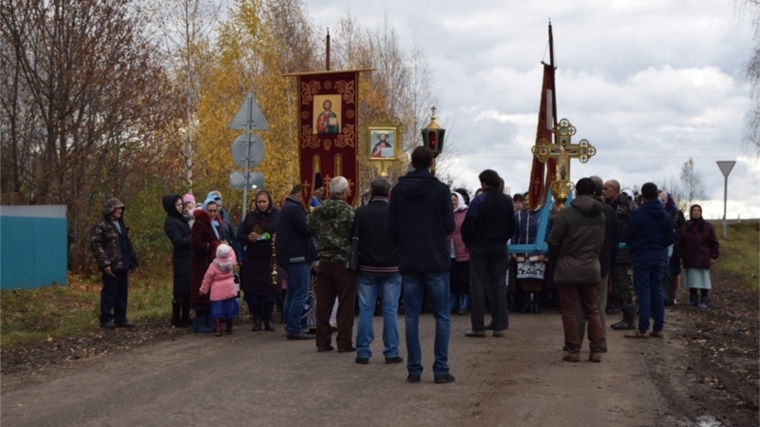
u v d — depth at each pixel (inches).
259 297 539.8
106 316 559.2
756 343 493.0
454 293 637.3
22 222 838.5
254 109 616.1
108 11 987.9
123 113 1005.2
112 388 360.5
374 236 408.5
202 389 351.6
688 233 719.1
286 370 393.1
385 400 329.4
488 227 499.2
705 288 716.0
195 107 1407.5
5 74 1000.2
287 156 1574.8
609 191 560.7
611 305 630.5
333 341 490.9
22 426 301.1
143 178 1055.6
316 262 511.5
